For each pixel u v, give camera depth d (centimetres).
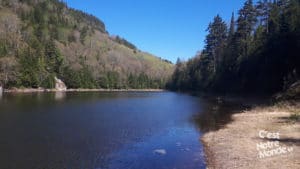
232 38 8350
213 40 9806
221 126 3078
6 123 2997
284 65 5244
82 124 3075
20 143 2188
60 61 13675
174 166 1727
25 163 1733
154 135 2625
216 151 2017
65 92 11188
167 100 7406
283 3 7081
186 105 5794
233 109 4866
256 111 4038
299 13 5447
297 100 3966
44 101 5875
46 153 1942
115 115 3916
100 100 6869
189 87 12669
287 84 4681
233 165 1664
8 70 9831
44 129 2733
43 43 14788
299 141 2041
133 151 2045
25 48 11906
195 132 2786
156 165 1741
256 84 6141
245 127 2764
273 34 5888
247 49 7225
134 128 2948
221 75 8525
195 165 1747
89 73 15712
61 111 4153
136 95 10181
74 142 2261
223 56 8875
